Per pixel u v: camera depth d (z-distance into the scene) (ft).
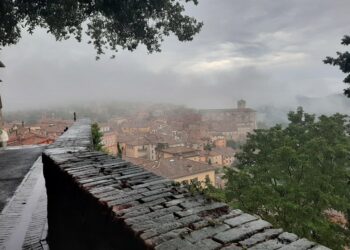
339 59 37.55
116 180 9.62
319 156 64.49
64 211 12.25
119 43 47.52
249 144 84.07
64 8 38.93
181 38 45.88
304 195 58.39
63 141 23.26
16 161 45.11
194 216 6.56
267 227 5.98
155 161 181.68
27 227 18.48
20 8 36.78
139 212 6.91
